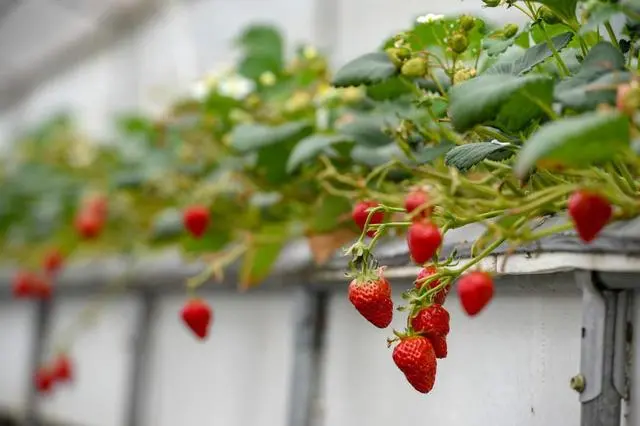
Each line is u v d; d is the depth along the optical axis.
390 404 1.60
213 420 2.18
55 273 2.96
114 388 2.70
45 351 3.17
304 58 1.74
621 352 1.21
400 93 1.32
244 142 1.51
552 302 1.30
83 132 3.18
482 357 1.41
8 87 4.73
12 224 3.06
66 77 4.12
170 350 2.40
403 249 1.37
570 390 1.27
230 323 2.15
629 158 0.96
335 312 1.74
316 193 1.62
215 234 1.79
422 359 1.05
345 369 1.70
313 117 1.64
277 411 1.94
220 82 1.73
